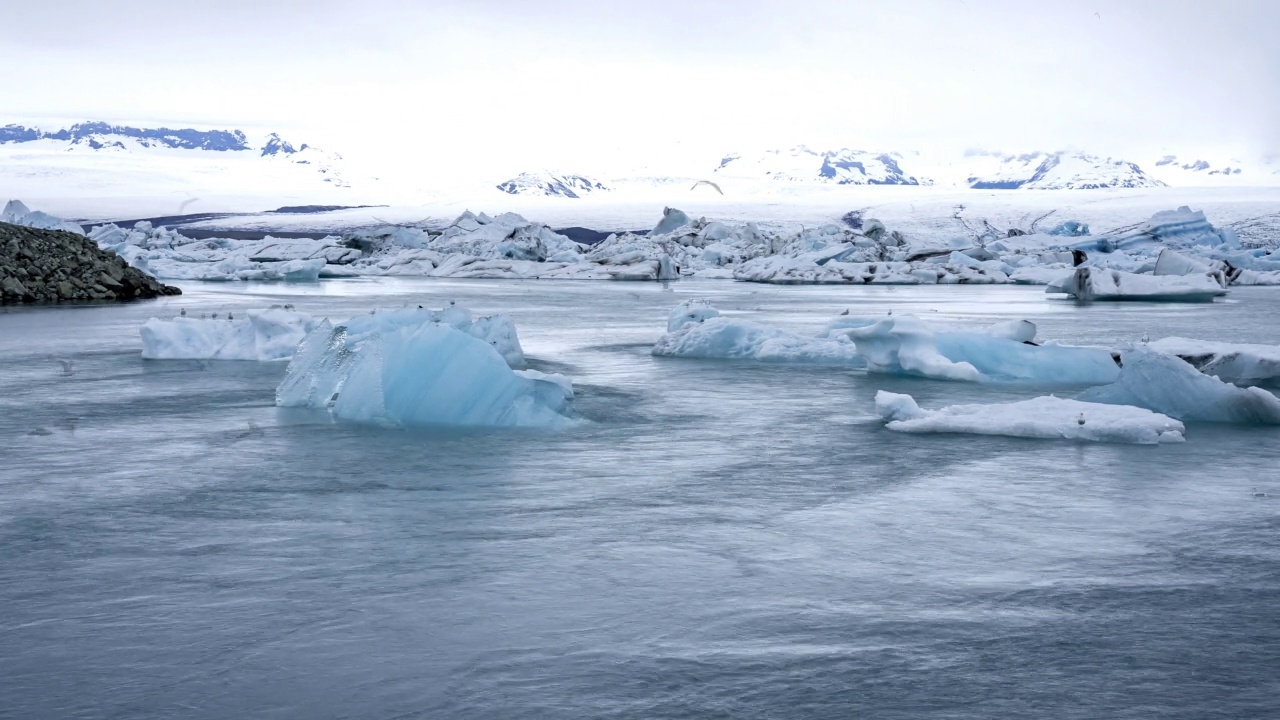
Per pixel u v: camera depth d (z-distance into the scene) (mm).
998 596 5930
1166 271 46656
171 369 16812
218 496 8383
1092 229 135375
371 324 13875
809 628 5410
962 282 56531
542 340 22156
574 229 154500
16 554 6797
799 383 15258
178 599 5891
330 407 12844
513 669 4895
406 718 4406
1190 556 6727
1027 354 15930
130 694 4648
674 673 4844
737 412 12625
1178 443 10531
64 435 11172
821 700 4562
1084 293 39844
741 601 5824
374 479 8961
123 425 11766
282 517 7711
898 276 56625
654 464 9586
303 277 56219
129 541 7090
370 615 5609
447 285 51406
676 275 63750
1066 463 9562
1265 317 30094
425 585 6105
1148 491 8484
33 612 5695
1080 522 7551
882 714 4422
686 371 16688
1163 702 4555
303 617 5586
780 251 71125
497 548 6875
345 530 7336
